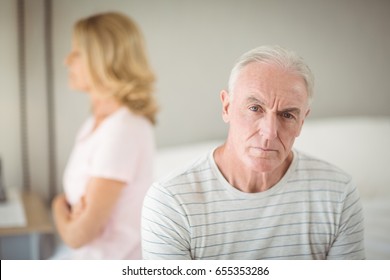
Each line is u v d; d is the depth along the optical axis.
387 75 4.21
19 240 3.15
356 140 3.96
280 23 3.84
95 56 2.20
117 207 2.18
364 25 4.04
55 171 3.66
